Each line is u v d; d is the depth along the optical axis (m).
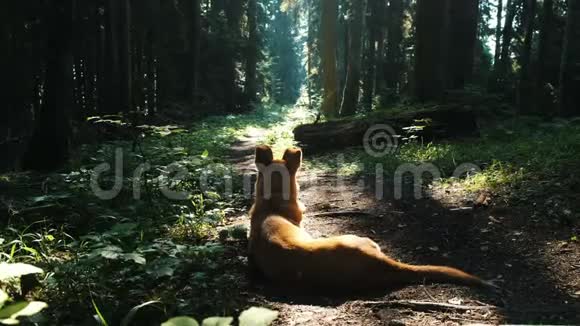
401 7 29.88
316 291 4.04
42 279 4.21
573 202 5.60
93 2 19.09
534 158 7.57
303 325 3.39
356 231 5.87
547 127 11.02
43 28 16.55
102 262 4.35
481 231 5.34
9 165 16.50
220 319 2.01
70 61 11.34
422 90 14.61
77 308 3.63
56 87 11.09
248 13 43.09
